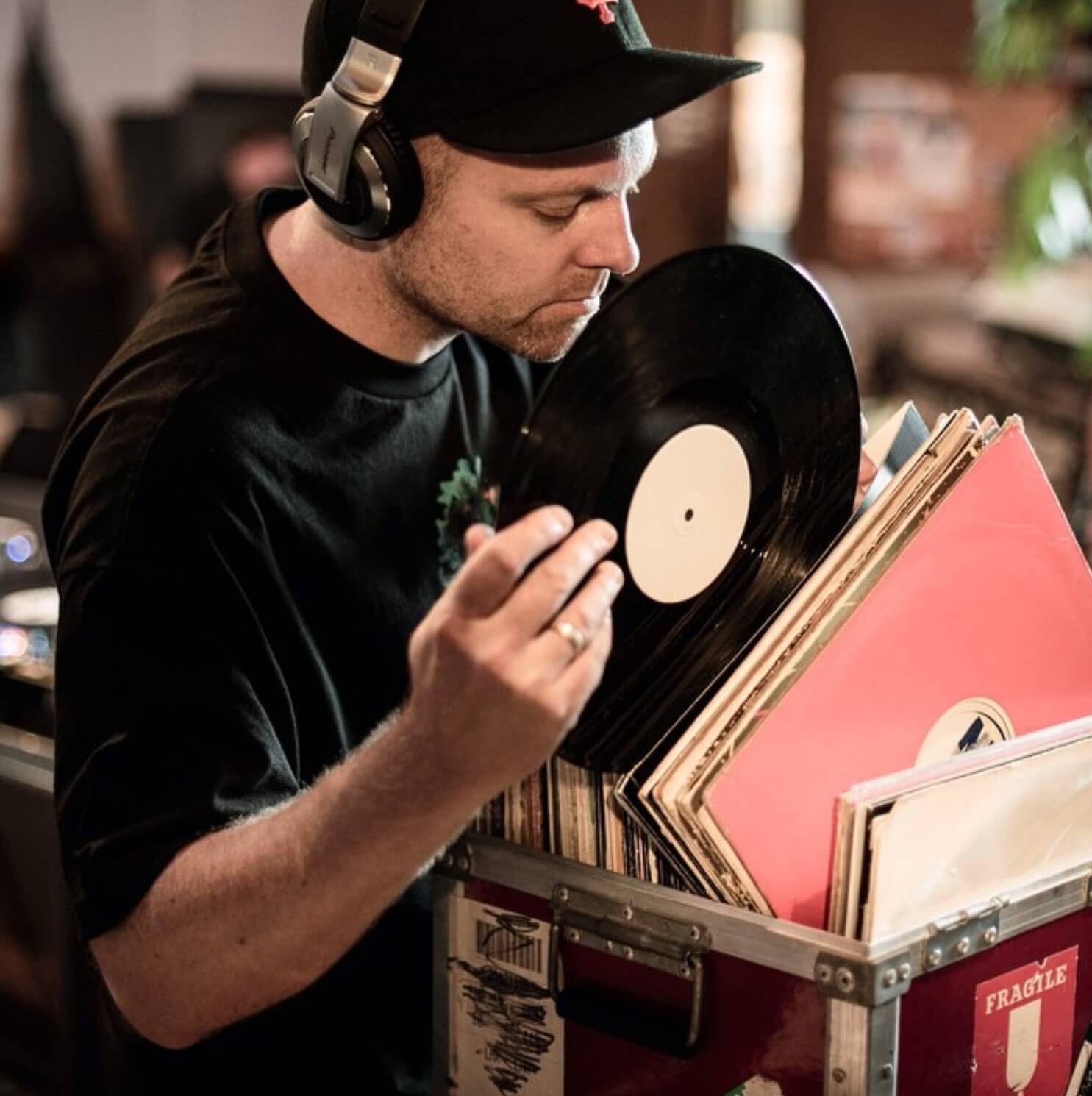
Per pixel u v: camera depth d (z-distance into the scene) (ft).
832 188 12.40
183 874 3.00
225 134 11.15
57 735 3.29
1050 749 3.05
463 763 2.63
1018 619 3.33
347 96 3.23
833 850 3.06
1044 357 8.41
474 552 2.69
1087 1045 3.31
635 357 3.07
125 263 11.53
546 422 2.97
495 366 4.38
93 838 3.15
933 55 12.27
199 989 3.02
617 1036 3.14
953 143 11.82
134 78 11.68
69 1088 6.13
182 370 3.54
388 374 3.78
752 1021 2.95
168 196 11.24
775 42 12.40
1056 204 8.33
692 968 2.99
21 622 6.60
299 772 3.54
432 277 3.40
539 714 2.55
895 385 9.48
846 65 12.37
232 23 11.90
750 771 2.92
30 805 6.11
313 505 3.64
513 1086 3.37
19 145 11.36
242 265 3.74
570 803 3.21
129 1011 3.21
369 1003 3.79
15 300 11.43
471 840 3.33
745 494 3.31
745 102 12.38
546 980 3.27
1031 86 11.46
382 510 3.81
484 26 3.18
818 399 3.26
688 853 2.99
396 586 3.84
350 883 2.83
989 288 9.46
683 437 3.18
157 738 3.14
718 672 3.24
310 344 3.67
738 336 3.21
